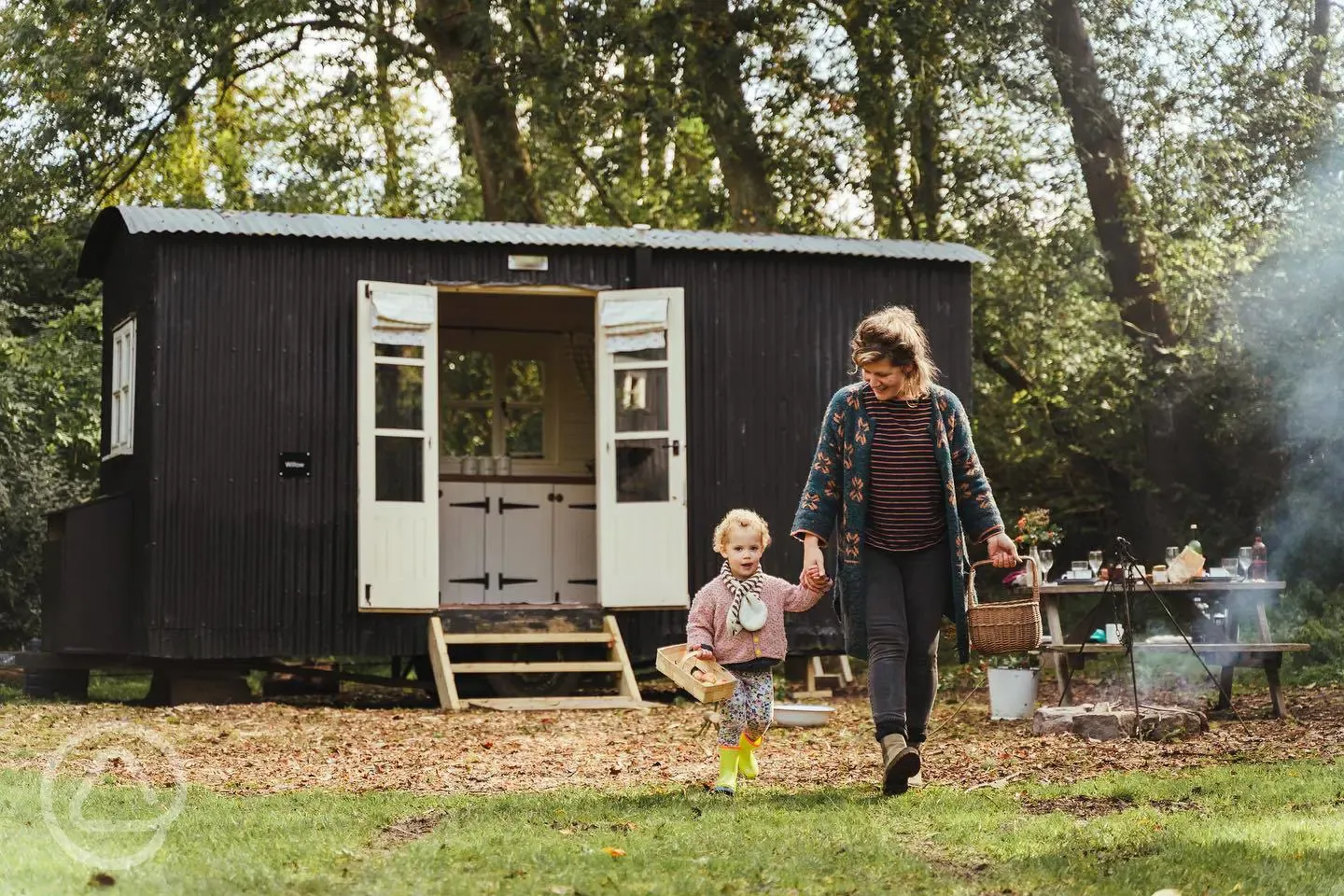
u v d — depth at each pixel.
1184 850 4.63
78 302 20.75
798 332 12.82
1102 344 17.44
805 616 12.55
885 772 5.86
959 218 19.06
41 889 3.94
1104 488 18.23
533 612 12.02
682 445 12.20
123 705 11.69
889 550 5.98
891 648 5.88
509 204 19.36
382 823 5.30
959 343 13.11
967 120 18.81
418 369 11.95
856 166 19.64
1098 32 18.05
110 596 11.95
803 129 19.64
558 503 13.76
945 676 13.35
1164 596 12.41
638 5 18.38
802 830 5.07
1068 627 16.20
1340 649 12.43
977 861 4.62
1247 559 10.31
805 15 19.30
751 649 6.20
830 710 9.65
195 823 5.21
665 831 5.07
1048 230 18.72
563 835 5.02
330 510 11.85
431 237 12.13
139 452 11.95
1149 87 17.88
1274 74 18.03
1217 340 16.42
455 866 4.40
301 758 7.88
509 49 18.75
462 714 10.75
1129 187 17.61
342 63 20.33
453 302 13.24
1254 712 9.92
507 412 13.70
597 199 22.38
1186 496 16.58
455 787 6.67
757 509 12.60
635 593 12.16
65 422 18.34
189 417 11.61
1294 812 5.53
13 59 19.53
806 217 20.06
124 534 12.01
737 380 12.66
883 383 5.89
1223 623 11.41
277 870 4.30
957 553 5.91
